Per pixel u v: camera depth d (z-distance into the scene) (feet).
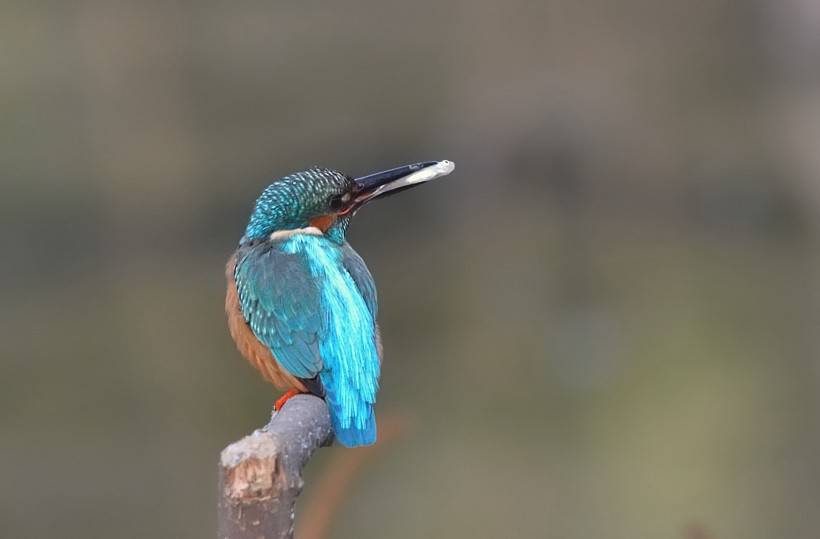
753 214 75.31
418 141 86.07
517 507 34.42
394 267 65.62
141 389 45.39
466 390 44.73
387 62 90.99
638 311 54.24
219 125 86.17
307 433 15.08
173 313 56.85
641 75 88.79
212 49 91.40
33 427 41.47
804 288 57.06
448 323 53.62
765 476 36.11
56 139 82.94
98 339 52.85
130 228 74.49
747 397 42.24
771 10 89.15
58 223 73.87
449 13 90.33
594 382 44.60
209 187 78.48
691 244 69.87
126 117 86.74
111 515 34.45
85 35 89.04
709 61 89.25
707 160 81.15
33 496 35.94
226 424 42.14
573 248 68.69
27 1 87.81
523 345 49.57
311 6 92.79
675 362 47.24
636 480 35.96
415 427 40.34
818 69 87.40
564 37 88.79
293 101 88.33
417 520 34.17
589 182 82.84
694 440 38.34
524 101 87.30
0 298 62.08
